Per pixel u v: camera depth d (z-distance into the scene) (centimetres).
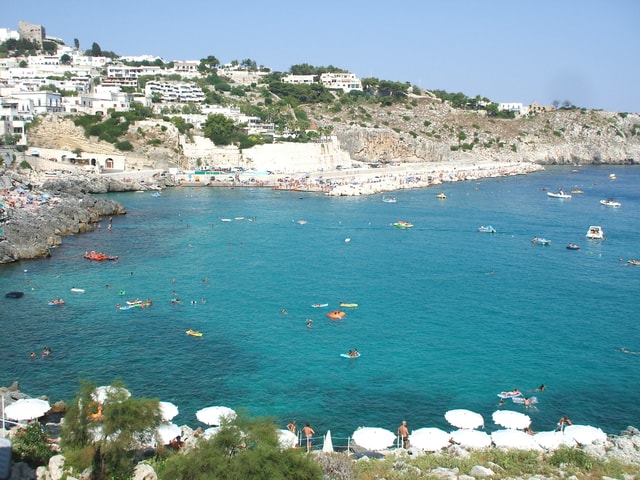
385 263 13312
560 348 8594
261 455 3969
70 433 4809
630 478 5025
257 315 9781
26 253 13012
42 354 8081
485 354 8350
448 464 5275
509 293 11206
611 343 8806
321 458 4872
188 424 6397
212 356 8144
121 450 4625
